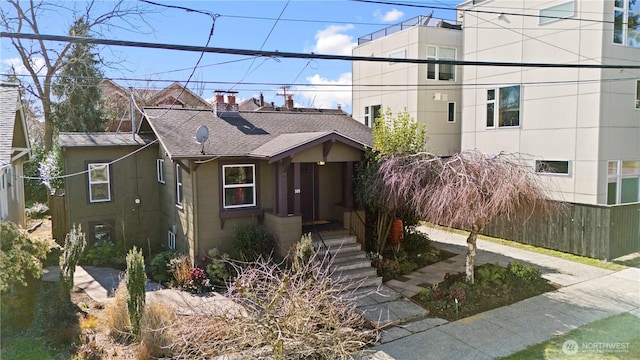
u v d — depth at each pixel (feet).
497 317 29.78
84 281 38.88
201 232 39.73
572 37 47.26
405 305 32.12
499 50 55.67
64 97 82.79
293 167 42.93
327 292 20.61
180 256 41.04
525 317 29.66
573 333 27.04
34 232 57.62
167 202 50.44
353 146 41.42
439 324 29.01
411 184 35.42
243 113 53.26
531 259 43.52
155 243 54.39
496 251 46.98
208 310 22.49
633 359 23.65
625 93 46.80
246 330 18.24
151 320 25.40
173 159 37.40
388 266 39.32
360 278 36.78
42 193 74.18
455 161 34.12
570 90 47.83
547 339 26.30
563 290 34.65
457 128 72.59
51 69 78.43
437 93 70.44
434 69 70.28
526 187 31.50
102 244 48.75
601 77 44.86
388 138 40.65
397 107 73.51
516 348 25.29
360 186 41.91
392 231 44.24
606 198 46.42
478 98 59.06
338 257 39.29
